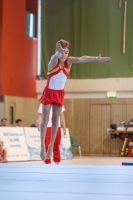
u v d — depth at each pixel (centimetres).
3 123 1568
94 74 1923
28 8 1947
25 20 1917
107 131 1855
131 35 1884
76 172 408
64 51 558
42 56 1981
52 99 598
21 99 1852
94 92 1931
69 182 322
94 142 1914
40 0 1989
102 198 242
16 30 1844
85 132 1925
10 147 1470
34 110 1919
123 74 1892
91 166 493
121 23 1895
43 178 349
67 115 1947
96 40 1917
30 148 1535
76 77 1947
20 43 1875
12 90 1812
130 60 1884
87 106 1927
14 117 1808
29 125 1892
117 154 1886
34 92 1981
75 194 258
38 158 1550
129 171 423
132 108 1877
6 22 1770
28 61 1938
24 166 485
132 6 1883
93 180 337
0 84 1739
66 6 1953
